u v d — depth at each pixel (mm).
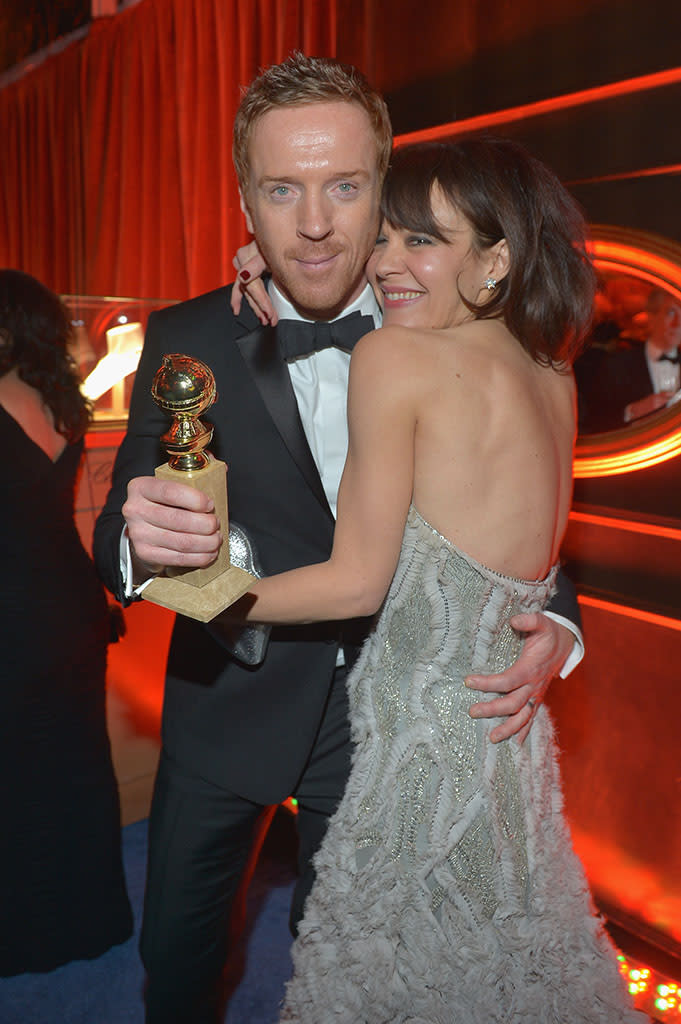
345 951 1244
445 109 2457
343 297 1477
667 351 2152
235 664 1582
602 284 2088
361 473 1191
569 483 1386
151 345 1601
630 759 2336
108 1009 2180
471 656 1250
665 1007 2207
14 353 2092
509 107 2318
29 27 4676
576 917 1307
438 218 1262
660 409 2193
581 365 2297
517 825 1260
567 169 2225
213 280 3604
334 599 1219
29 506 2152
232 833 1601
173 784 1606
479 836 1229
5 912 2258
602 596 2340
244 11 3289
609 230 2160
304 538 1573
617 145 2123
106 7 4215
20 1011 2164
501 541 1237
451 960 1203
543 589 1321
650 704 2283
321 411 1616
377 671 1299
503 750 1271
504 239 1274
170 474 938
